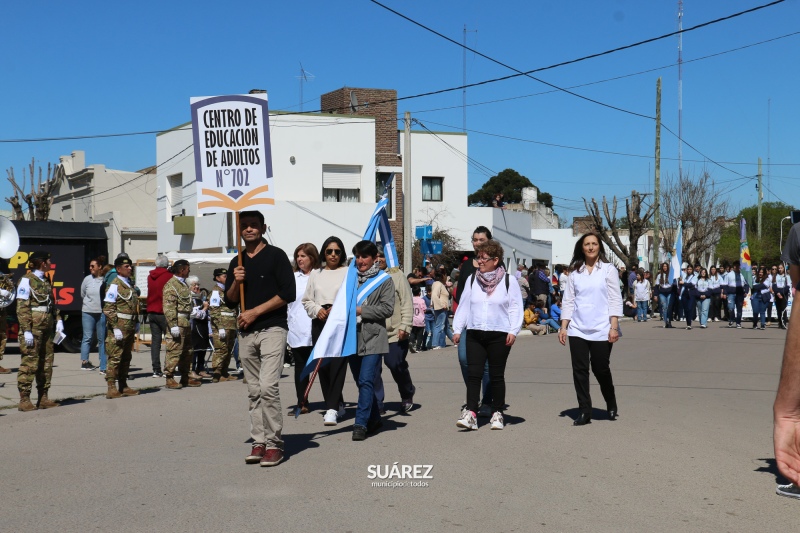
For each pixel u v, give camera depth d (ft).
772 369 49.42
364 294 28.96
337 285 31.40
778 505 20.35
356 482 22.52
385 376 47.47
